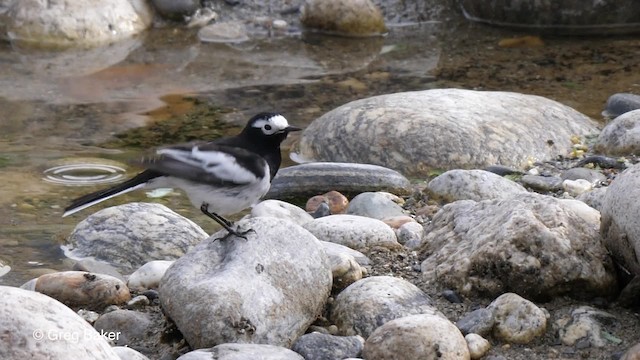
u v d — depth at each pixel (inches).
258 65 684.7
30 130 561.3
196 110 596.4
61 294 363.6
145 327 346.0
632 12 735.7
